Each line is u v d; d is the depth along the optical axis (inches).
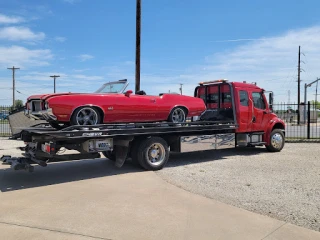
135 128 293.6
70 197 214.1
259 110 415.8
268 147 430.9
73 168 319.0
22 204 199.3
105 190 231.8
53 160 277.4
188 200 205.6
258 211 184.9
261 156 393.7
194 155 405.7
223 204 197.0
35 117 279.3
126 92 293.4
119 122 294.4
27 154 286.7
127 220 170.9
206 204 197.0
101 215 178.7
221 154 413.7
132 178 271.6
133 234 152.7
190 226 162.2
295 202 200.8
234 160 363.3
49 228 159.9
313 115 1238.3
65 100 257.8
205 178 269.9
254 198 210.1
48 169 314.5
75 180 265.0
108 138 285.3
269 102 433.4
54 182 257.8
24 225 163.9
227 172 294.5
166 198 210.4
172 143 343.0
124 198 211.0
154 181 259.6
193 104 341.7
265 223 165.8
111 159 356.8
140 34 532.4
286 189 231.9
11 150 452.1
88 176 280.7
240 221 168.7
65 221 169.6
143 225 163.8
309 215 177.5
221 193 222.4
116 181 260.4
